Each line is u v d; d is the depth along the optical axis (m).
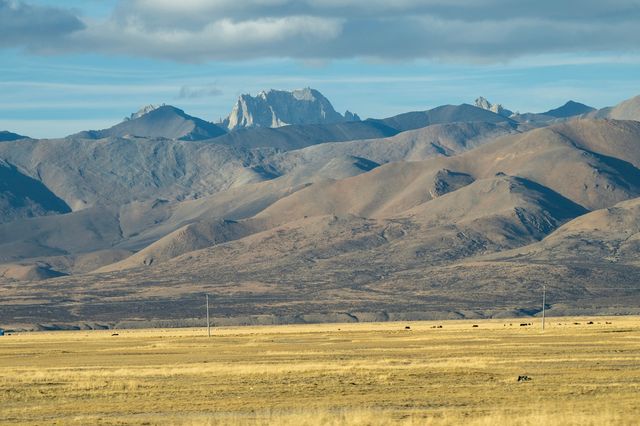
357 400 149.12
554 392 153.38
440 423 118.50
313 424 119.38
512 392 155.12
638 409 129.75
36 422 131.62
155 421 129.38
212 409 141.75
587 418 119.25
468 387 164.38
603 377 177.50
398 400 147.88
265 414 131.25
